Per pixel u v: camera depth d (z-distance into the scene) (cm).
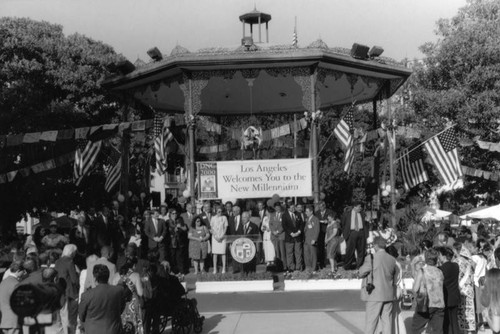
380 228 2217
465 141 2833
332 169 5000
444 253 1323
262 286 2116
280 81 3155
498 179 3359
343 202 5206
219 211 2239
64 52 3934
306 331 1488
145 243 2305
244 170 2453
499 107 3950
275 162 2456
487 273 1112
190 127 2591
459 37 4106
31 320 830
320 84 3030
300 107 3622
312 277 2156
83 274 1350
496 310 1091
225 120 3753
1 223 3722
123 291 973
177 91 3158
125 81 2794
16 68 3688
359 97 3259
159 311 1365
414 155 2961
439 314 1266
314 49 2503
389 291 1244
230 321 1631
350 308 1777
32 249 1755
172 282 1408
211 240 2277
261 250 2378
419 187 4297
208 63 2520
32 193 3691
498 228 3222
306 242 2212
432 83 4288
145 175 3347
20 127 3597
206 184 2458
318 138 2592
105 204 3919
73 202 3950
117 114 4059
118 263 1393
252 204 2669
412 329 1320
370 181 3041
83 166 2614
